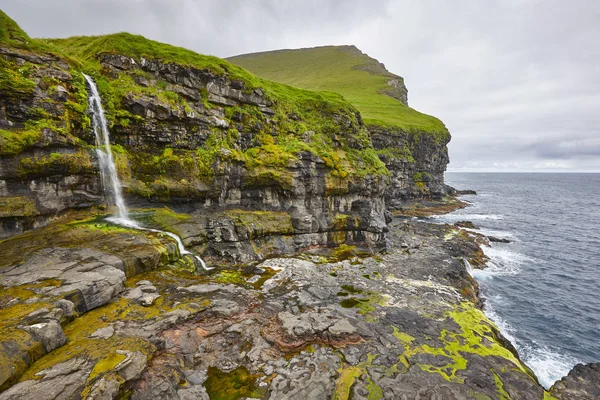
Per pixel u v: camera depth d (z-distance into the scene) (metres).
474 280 36.28
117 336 16.33
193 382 16.05
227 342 19.06
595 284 38.16
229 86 39.16
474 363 19.08
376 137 77.62
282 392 15.82
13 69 24.36
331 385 16.56
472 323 24.00
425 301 27.09
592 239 60.47
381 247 42.69
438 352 19.95
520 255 48.44
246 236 34.44
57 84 26.52
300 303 24.38
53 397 12.04
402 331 22.06
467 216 82.31
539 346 25.66
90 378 13.12
